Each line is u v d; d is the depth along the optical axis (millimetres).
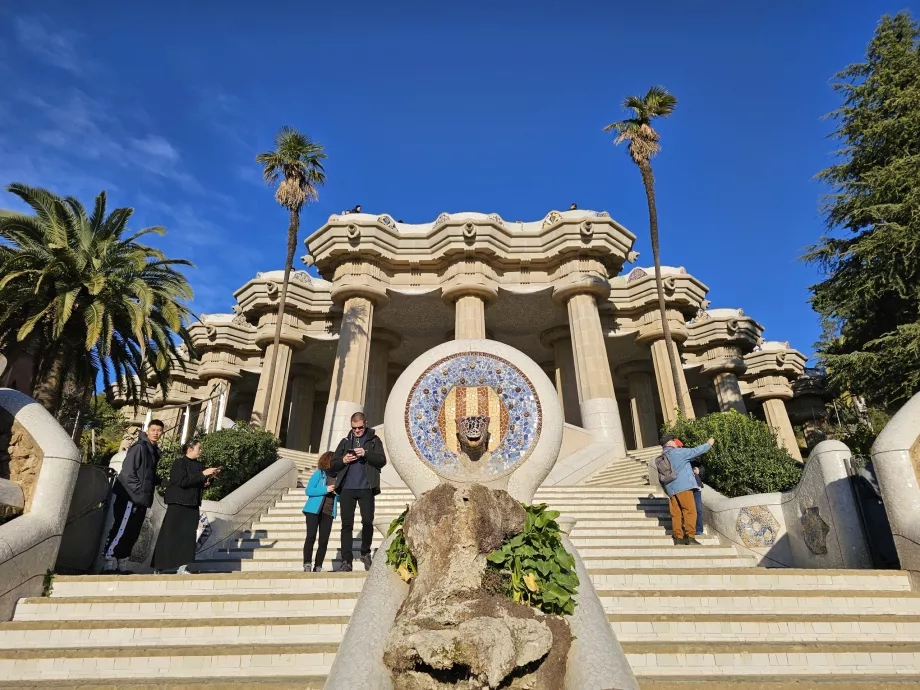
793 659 4070
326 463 6883
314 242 21734
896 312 13789
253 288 24625
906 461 5684
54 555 5391
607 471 15680
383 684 2625
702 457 10219
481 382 5230
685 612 4996
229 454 11812
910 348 11664
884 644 4359
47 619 4812
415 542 3457
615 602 5047
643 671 4016
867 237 13328
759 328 27703
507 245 21469
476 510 3482
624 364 28953
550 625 3047
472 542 3377
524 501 4871
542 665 2824
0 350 12781
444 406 5148
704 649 4117
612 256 21625
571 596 3314
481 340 5512
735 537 7969
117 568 6523
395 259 21438
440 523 3455
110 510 7082
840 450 6812
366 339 20453
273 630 4500
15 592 4879
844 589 5398
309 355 27984
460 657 2580
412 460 4996
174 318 13594
